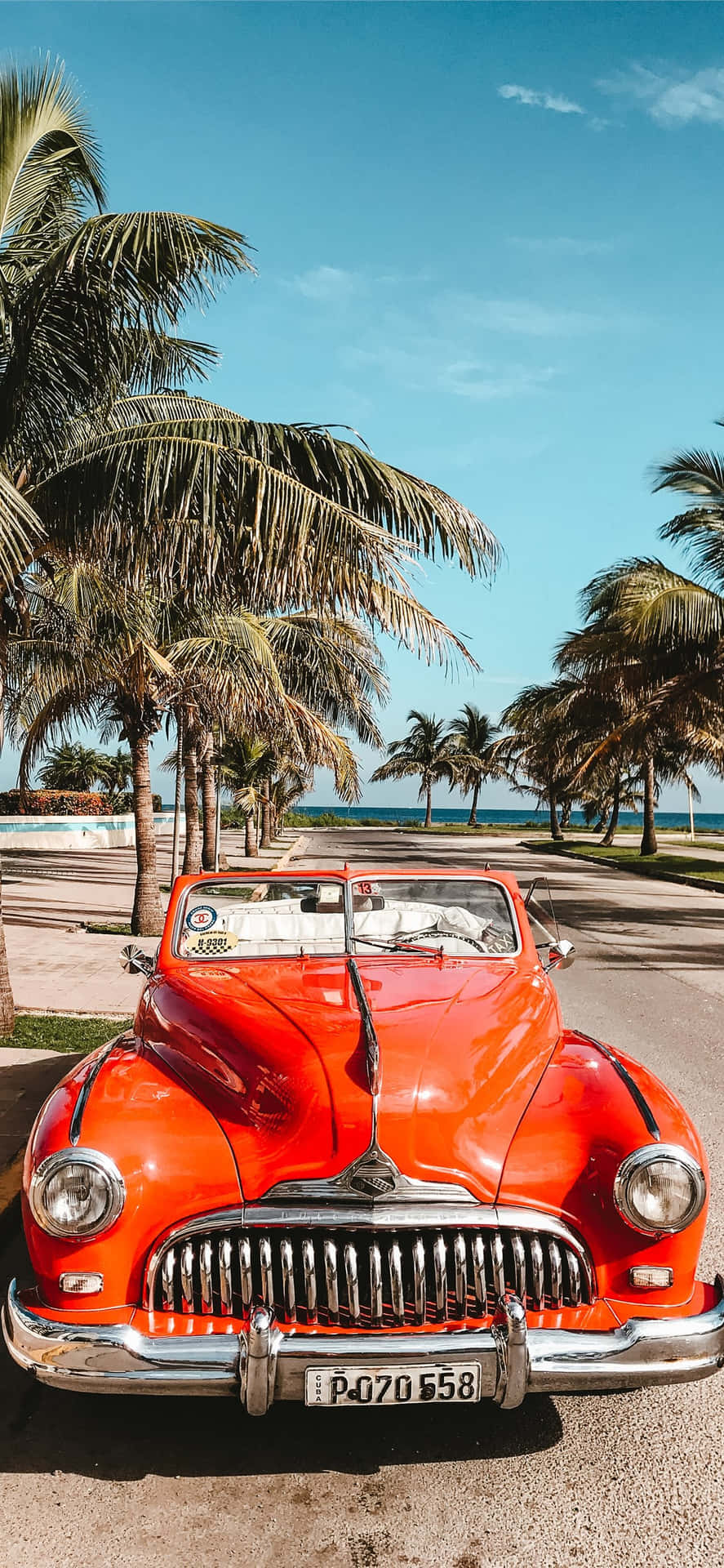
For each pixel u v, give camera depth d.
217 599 7.59
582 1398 3.29
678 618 18.22
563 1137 3.00
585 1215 2.89
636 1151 2.86
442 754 69.31
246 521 6.40
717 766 31.25
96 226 6.07
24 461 7.46
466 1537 2.66
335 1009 3.43
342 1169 2.80
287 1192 2.80
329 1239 2.78
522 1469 2.93
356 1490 2.84
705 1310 2.83
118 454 6.43
